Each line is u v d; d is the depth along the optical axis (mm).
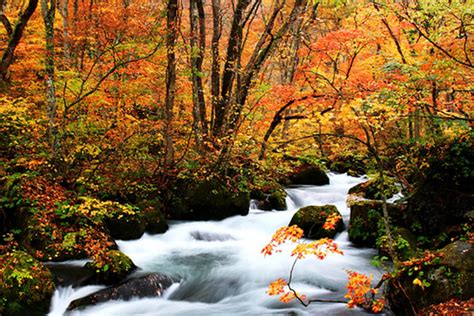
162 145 13820
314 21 13234
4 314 5965
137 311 6938
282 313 6691
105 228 9375
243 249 10164
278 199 13820
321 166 11328
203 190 12086
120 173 11273
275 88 11047
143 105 12859
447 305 4883
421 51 9422
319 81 10328
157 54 11039
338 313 6391
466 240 5898
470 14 7238
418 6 8320
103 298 6891
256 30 17906
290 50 14750
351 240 9852
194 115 12922
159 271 8391
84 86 10750
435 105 8055
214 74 13664
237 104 12562
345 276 7953
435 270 5438
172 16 11172
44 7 11312
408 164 9234
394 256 5914
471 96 7988
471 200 7766
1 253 7699
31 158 9594
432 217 8305
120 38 10016
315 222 10234
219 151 12383
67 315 6516
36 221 8297
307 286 7730
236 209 12398
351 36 10094
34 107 12008
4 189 8961
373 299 5871
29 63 13680
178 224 11750
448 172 8297
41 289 6633
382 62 10320
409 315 5465
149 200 11547
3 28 13664
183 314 6840
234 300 7477
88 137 10648
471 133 7816
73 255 8227
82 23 10531
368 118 6031
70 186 9578
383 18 9961
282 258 9156
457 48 7918
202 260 9289
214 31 13680
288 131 14719
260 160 12695
